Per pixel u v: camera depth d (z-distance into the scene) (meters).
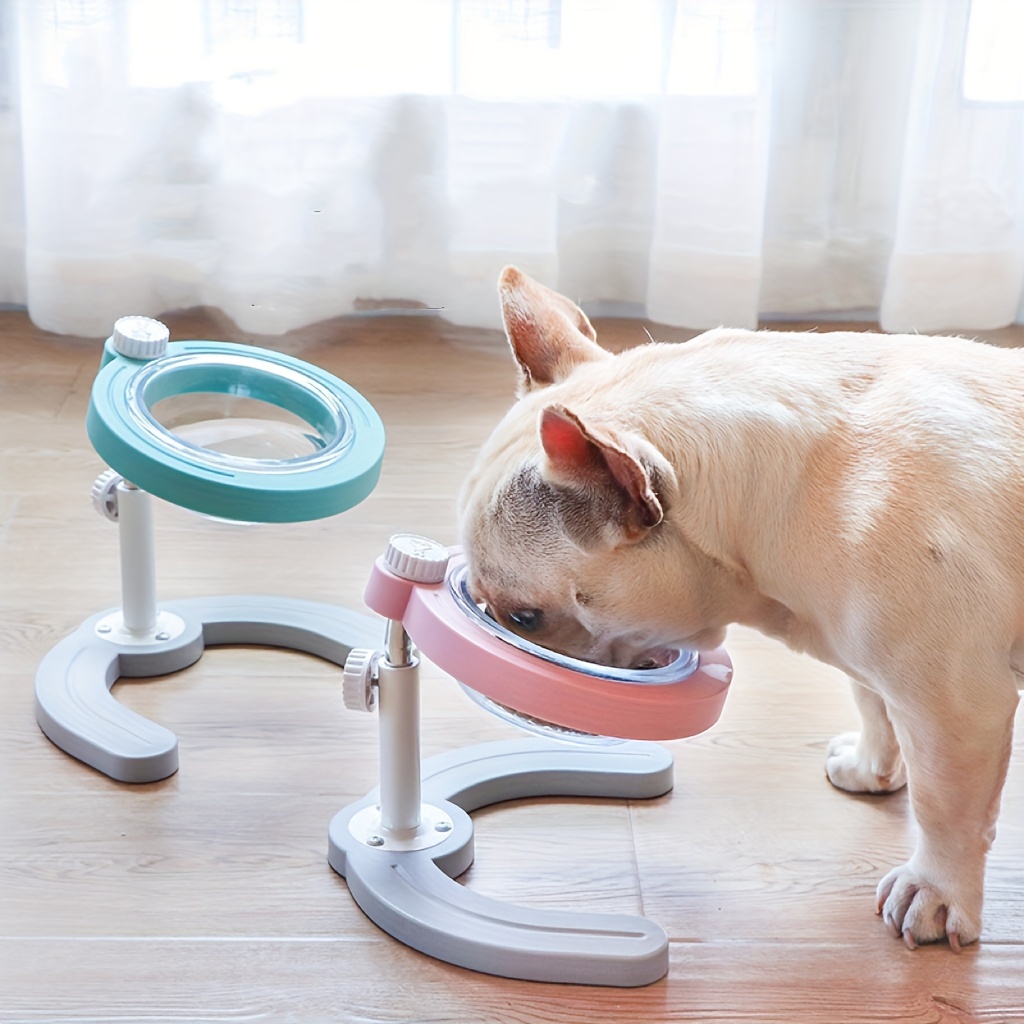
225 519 1.41
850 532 1.28
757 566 1.35
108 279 2.71
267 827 1.52
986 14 2.74
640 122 2.87
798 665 1.90
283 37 2.67
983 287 2.97
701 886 1.47
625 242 2.98
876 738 1.59
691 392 1.33
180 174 2.73
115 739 1.59
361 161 2.80
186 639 1.80
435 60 2.74
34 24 2.52
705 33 2.70
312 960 1.33
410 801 1.45
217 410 1.63
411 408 2.55
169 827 1.51
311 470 1.45
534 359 1.46
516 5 2.72
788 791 1.64
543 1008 1.29
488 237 2.88
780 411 1.32
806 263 3.01
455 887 1.39
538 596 1.33
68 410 2.46
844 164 2.94
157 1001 1.27
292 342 2.80
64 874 1.43
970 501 1.27
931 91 2.79
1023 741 1.75
